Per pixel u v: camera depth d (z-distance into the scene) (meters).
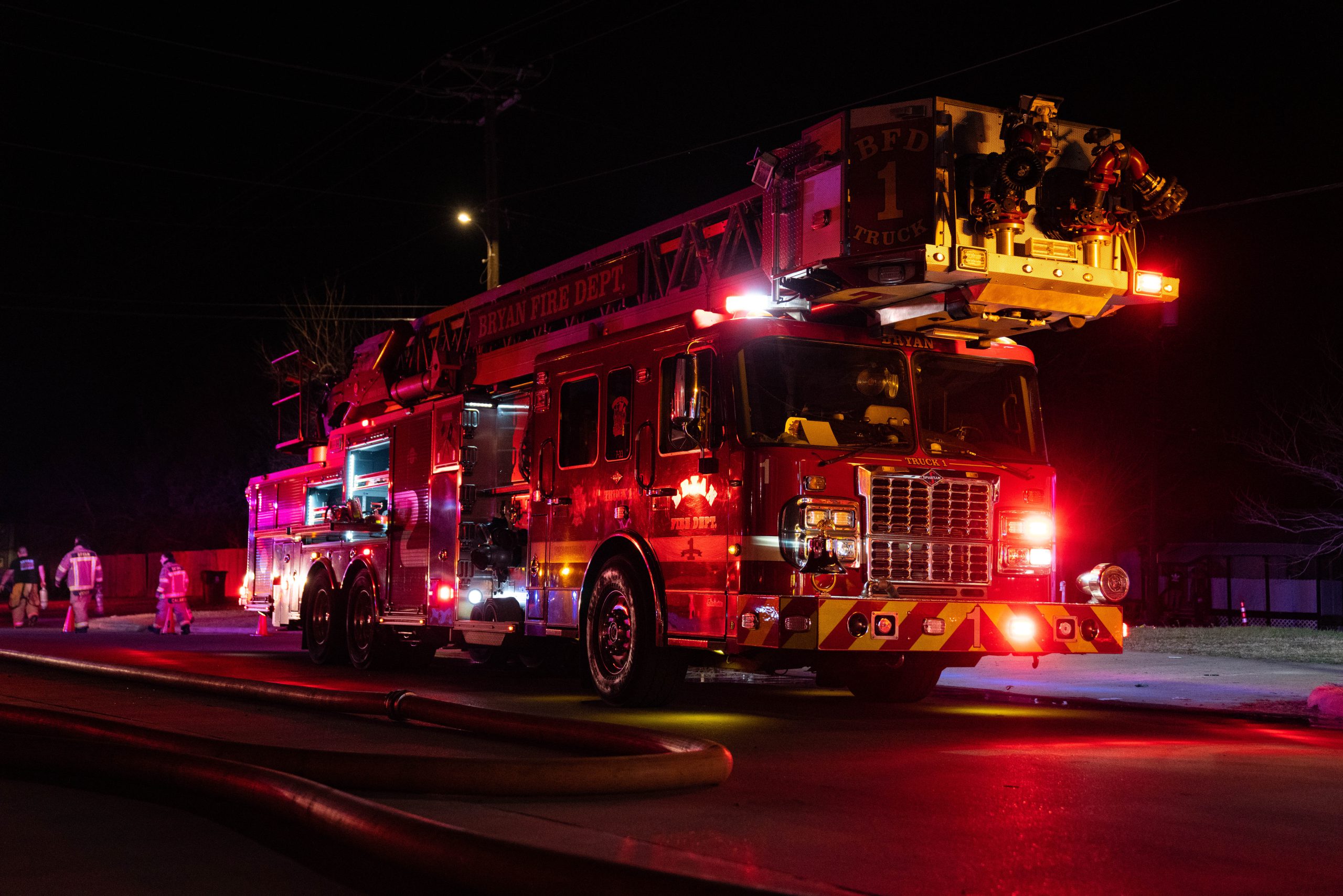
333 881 4.38
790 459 8.52
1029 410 9.58
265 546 16.86
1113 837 5.05
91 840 4.98
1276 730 8.97
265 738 7.88
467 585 12.06
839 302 8.84
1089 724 9.07
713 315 8.98
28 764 6.14
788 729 8.54
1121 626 8.94
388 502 13.56
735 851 4.77
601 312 11.48
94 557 23.91
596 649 9.93
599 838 4.97
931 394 9.22
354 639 14.05
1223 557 26.20
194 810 5.59
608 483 9.99
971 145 8.28
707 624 8.73
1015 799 5.87
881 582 8.67
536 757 6.96
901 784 6.27
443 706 8.02
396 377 14.46
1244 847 4.89
